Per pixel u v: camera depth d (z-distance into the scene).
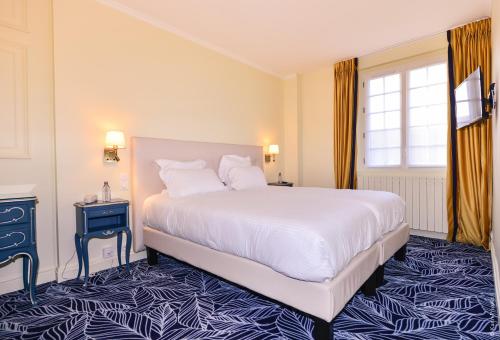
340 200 2.30
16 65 2.29
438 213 3.60
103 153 2.72
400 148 4.00
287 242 1.56
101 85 2.71
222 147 3.79
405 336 1.58
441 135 3.67
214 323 1.74
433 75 3.73
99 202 2.51
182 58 3.45
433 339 1.54
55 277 2.45
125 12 2.89
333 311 1.46
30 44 2.36
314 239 1.47
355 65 4.26
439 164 3.68
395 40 3.71
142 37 3.04
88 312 1.89
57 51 2.44
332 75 4.62
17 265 2.28
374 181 4.17
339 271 1.55
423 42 3.71
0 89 2.21
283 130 5.13
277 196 2.64
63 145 2.47
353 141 4.29
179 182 2.84
